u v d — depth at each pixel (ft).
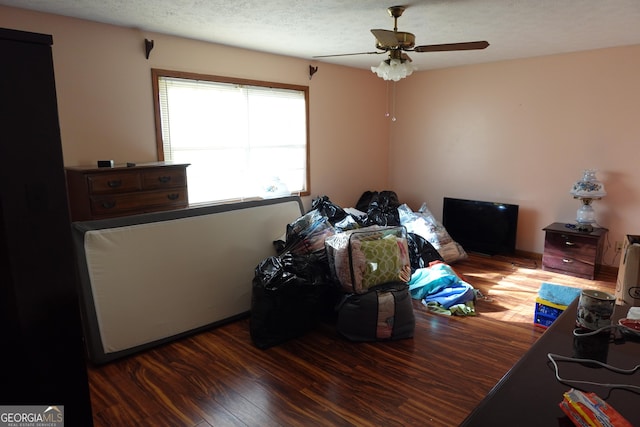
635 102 13.15
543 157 15.21
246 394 7.39
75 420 4.27
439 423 6.60
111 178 9.68
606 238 14.20
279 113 14.84
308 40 12.26
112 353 8.46
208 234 10.04
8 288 3.75
